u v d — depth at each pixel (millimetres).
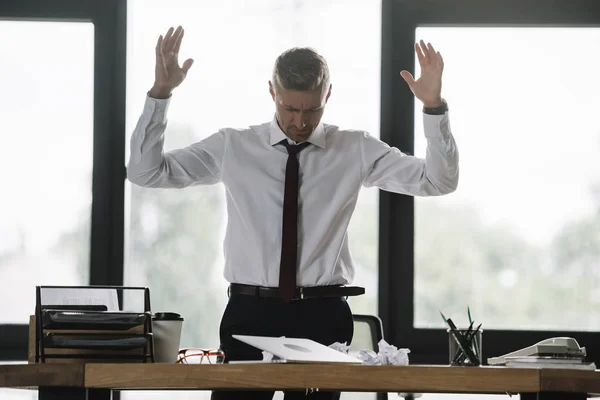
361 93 4941
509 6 4918
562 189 4891
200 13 4980
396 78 4926
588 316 4852
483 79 4938
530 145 4910
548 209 4891
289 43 4977
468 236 4891
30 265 4879
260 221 2961
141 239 4918
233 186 3018
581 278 4859
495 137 4918
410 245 4859
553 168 4895
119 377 2016
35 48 4961
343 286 2916
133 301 2469
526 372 2023
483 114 4926
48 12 4934
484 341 4805
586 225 4879
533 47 4941
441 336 4805
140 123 2809
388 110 4891
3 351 4785
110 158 4918
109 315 2312
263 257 2916
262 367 2000
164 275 4910
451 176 2910
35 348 2348
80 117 4949
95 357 2303
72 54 4965
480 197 4898
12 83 4941
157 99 2752
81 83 4961
